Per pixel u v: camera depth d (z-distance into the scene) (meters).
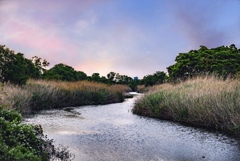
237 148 8.69
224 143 9.30
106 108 20.75
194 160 7.51
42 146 7.47
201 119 12.34
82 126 12.49
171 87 19.22
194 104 13.06
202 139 9.85
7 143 6.21
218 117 11.80
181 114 13.66
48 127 12.08
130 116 16.03
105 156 7.74
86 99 24.73
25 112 16.66
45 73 33.69
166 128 11.99
